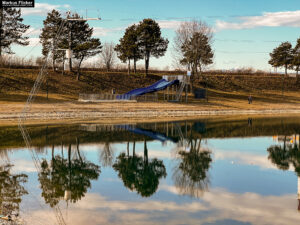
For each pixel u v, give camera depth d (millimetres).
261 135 30672
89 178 15656
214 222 10547
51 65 77562
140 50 77312
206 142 26844
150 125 37156
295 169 18047
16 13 60500
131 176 16203
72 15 63781
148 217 10867
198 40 69875
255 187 14438
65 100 56125
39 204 11727
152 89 58500
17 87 60750
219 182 15391
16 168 17047
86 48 64125
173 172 17281
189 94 70875
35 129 31438
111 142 25781
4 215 10430
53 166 17828
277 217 11023
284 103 71062
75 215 10812
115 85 72000
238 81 87250
